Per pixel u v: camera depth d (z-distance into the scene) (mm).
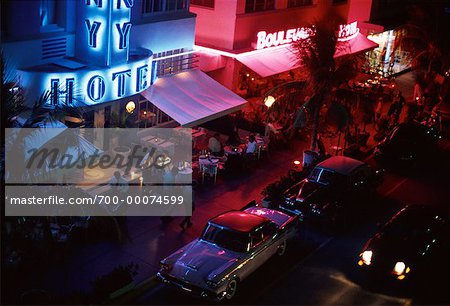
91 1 20094
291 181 22609
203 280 15422
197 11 29953
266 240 17375
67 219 17766
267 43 30297
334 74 24297
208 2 29688
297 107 28828
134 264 17406
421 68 37312
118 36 20719
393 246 17875
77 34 20828
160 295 16219
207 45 30047
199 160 23688
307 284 17391
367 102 25172
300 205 20641
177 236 19266
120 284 15672
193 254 16391
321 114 29391
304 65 24672
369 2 39562
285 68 30109
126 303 15688
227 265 15883
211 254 16375
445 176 27188
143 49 23547
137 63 21984
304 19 34188
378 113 31266
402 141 27016
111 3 20031
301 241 20016
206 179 23844
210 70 29625
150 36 24266
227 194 22766
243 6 29422
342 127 25391
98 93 20484
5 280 15766
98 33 20297
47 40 19875
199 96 24859
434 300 17109
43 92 18266
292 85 25641
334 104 24938
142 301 15867
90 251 17812
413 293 17375
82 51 20875
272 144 27422
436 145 29781
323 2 35344
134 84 22125
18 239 15094
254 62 29422
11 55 18688
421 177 26797
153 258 17844
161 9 24844
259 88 33531
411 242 18016
